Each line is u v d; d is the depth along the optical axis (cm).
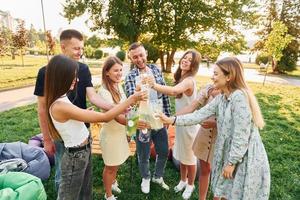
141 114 281
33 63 2683
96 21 1777
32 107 809
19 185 284
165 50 1853
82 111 216
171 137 470
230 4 1669
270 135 596
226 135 236
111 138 302
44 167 372
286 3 2523
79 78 277
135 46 328
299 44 2450
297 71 2745
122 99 311
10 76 1473
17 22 2448
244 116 222
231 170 230
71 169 232
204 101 296
